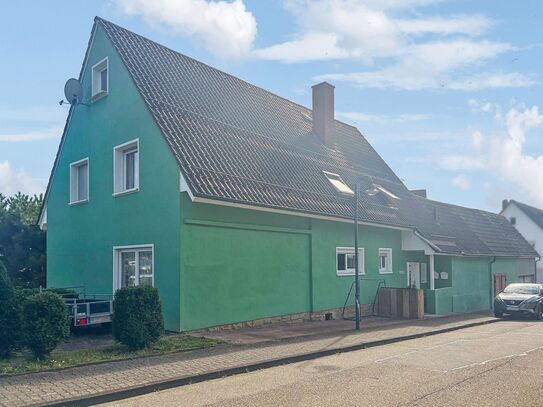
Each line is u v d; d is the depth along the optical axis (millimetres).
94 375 8883
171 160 13844
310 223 17594
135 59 16281
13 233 22953
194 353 10977
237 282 14805
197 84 17922
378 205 21234
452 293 23734
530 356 11414
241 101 19547
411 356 11453
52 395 7648
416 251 23641
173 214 13625
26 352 10359
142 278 14875
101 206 16625
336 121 26281
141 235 14742
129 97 15656
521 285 23891
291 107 23141
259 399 7684
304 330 14828
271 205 14852
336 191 18859
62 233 18734
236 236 14883
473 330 17453
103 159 16688
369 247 20703
